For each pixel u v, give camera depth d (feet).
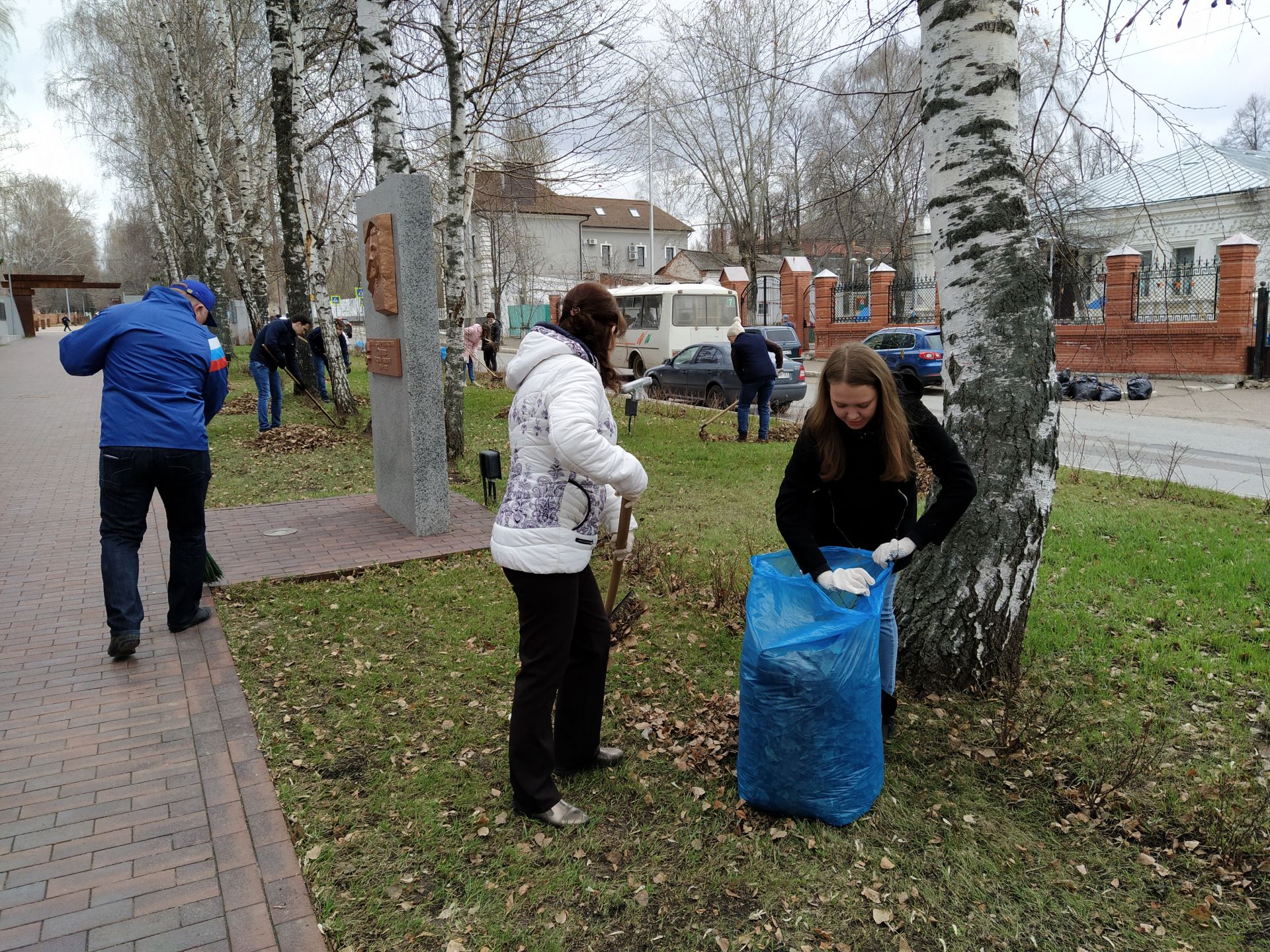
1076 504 25.71
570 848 9.05
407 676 13.17
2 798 9.68
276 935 7.64
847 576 8.89
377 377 22.80
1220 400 53.93
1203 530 21.97
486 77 34.14
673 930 7.90
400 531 21.45
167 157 88.69
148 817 9.37
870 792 9.52
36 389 60.85
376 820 9.53
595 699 10.23
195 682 12.78
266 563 18.69
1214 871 8.65
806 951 7.61
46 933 7.57
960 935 7.81
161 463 13.20
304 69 41.78
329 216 48.47
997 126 11.44
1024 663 13.55
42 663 13.39
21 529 21.74
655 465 31.99
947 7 11.49
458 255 31.55
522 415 8.82
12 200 157.69
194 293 14.67
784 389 50.52
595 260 203.21
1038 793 10.00
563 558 8.79
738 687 12.85
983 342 11.76
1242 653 13.97
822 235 97.30
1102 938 7.77
